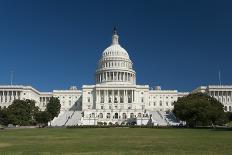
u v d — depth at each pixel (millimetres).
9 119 134750
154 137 62188
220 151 36719
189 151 36844
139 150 37969
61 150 38219
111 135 70125
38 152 36250
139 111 180875
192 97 130750
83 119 164375
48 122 156125
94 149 39188
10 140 55094
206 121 120125
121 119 167625
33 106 149000
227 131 86875
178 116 125688
